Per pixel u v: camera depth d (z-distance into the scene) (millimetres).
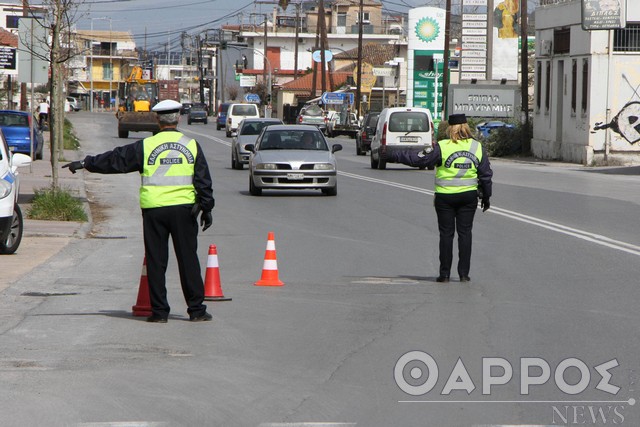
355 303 20781
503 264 26312
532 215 38844
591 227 34719
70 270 25609
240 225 35719
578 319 18875
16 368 15008
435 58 138125
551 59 89812
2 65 81625
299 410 12844
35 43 49469
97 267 26188
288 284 23328
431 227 35094
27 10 54094
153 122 112625
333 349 16438
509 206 42688
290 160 47281
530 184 57062
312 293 22062
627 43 79875
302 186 47250
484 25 120438
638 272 24750
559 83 88500
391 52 198750
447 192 23422
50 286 23109
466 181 23406
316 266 26250
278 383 14227
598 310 19781
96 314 19609
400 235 32844
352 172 67062
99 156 18516
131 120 112562
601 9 77125
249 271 25469
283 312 19797
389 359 15680
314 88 172250
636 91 79875
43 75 48875
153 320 18766
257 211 40781
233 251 29125
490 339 17125
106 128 141875
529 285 22953
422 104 145125
